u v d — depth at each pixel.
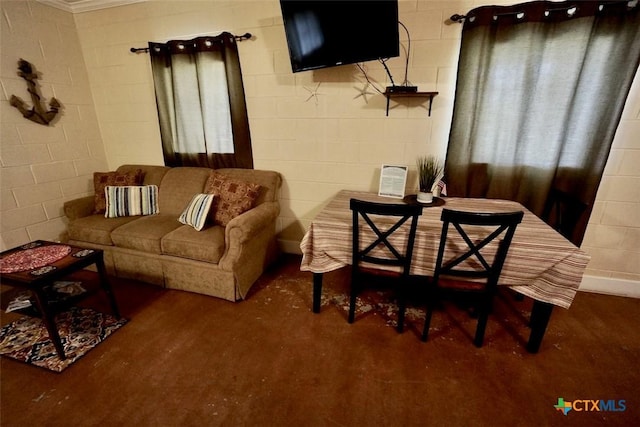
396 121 2.43
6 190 2.47
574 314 2.11
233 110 2.69
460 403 1.47
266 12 2.43
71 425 1.36
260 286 2.47
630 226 2.19
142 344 1.84
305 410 1.44
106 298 2.29
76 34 2.91
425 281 2.06
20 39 2.48
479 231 1.71
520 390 1.54
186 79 2.71
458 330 1.96
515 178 2.21
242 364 1.70
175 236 2.24
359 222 1.86
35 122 2.63
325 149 2.66
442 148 2.40
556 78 1.95
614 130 1.92
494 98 2.09
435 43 2.18
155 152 3.14
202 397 1.50
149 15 2.69
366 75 2.38
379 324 2.02
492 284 1.66
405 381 1.59
